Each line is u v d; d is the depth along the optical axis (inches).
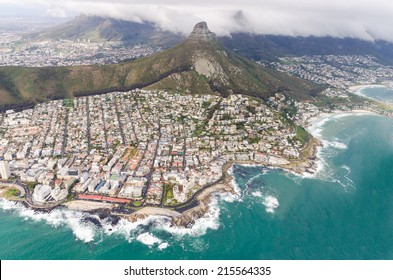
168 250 7642.7
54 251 7504.9
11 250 7514.8
